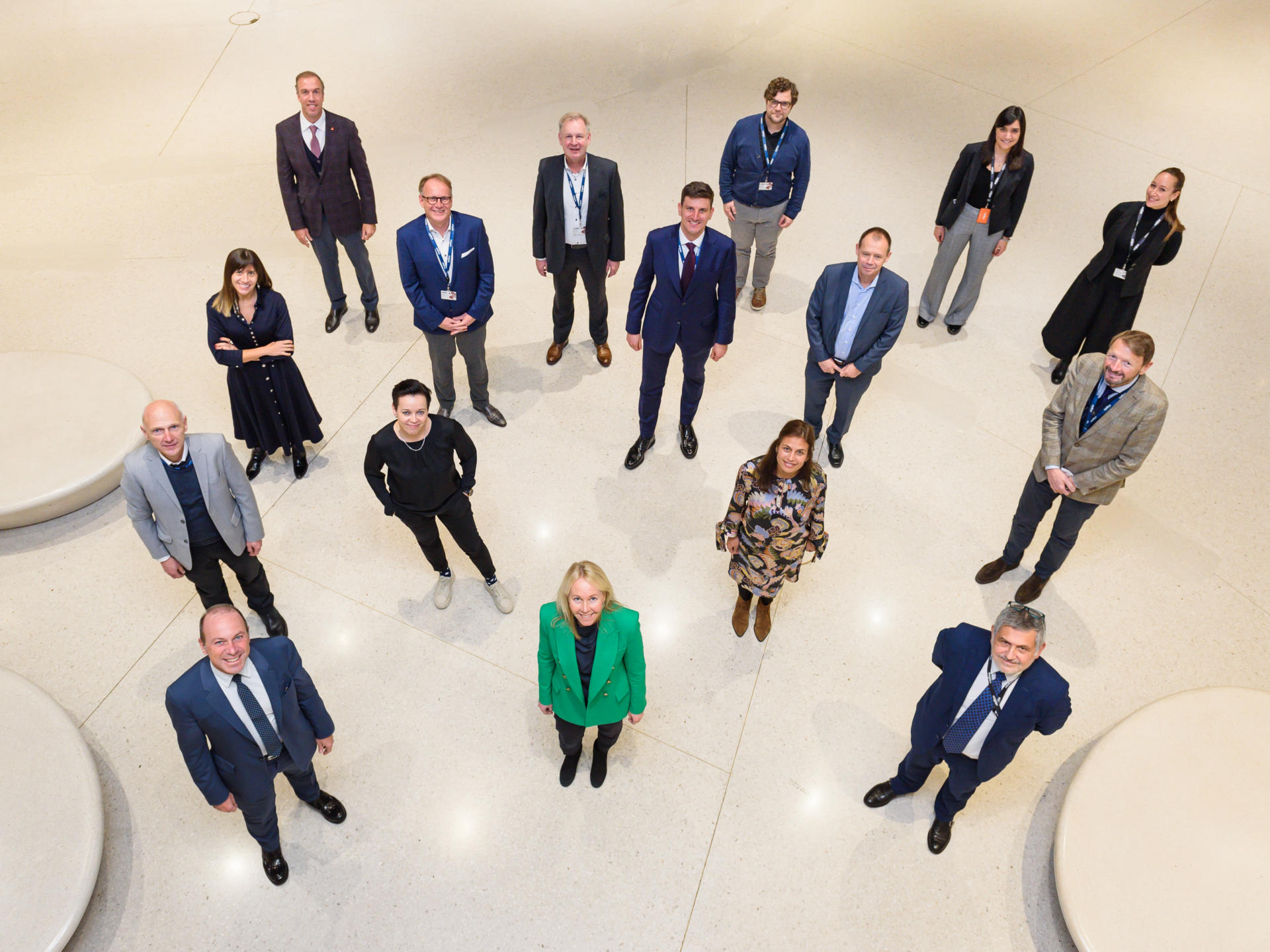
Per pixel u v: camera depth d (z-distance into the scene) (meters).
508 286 6.49
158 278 6.50
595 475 5.19
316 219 5.52
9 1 9.94
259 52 9.07
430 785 3.84
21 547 4.70
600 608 2.99
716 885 3.56
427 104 8.31
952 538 4.89
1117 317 5.30
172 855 3.59
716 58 9.03
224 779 3.05
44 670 4.18
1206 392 5.74
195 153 7.73
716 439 5.42
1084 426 3.89
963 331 6.23
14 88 8.57
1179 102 8.52
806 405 5.13
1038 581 4.53
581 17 9.70
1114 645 4.40
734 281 4.52
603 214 5.08
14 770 3.56
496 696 4.16
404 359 5.92
